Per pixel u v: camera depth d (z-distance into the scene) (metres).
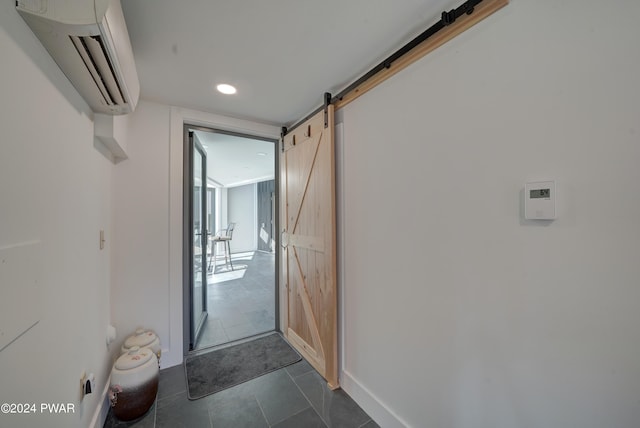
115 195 1.91
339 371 1.88
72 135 1.15
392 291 1.45
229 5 1.10
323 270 1.97
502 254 0.98
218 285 4.53
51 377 0.95
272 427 1.50
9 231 0.72
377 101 1.55
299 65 1.57
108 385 1.69
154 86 1.82
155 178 2.06
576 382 0.81
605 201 0.75
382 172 1.52
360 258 1.69
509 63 0.95
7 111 0.71
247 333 2.71
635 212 0.71
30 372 0.82
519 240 0.93
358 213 1.71
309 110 2.26
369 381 1.62
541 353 0.88
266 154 4.12
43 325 0.90
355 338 1.74
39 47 0.87
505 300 0.97
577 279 0.80
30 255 0.82
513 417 0.95
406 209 1.37
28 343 0.81
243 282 4.73
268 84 1.80
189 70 1.62
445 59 1.17
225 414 1.59
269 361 2.20
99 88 1.18
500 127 0.98
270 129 2.62
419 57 1.28
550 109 0.85
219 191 8.52
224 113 2.32
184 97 2.00
